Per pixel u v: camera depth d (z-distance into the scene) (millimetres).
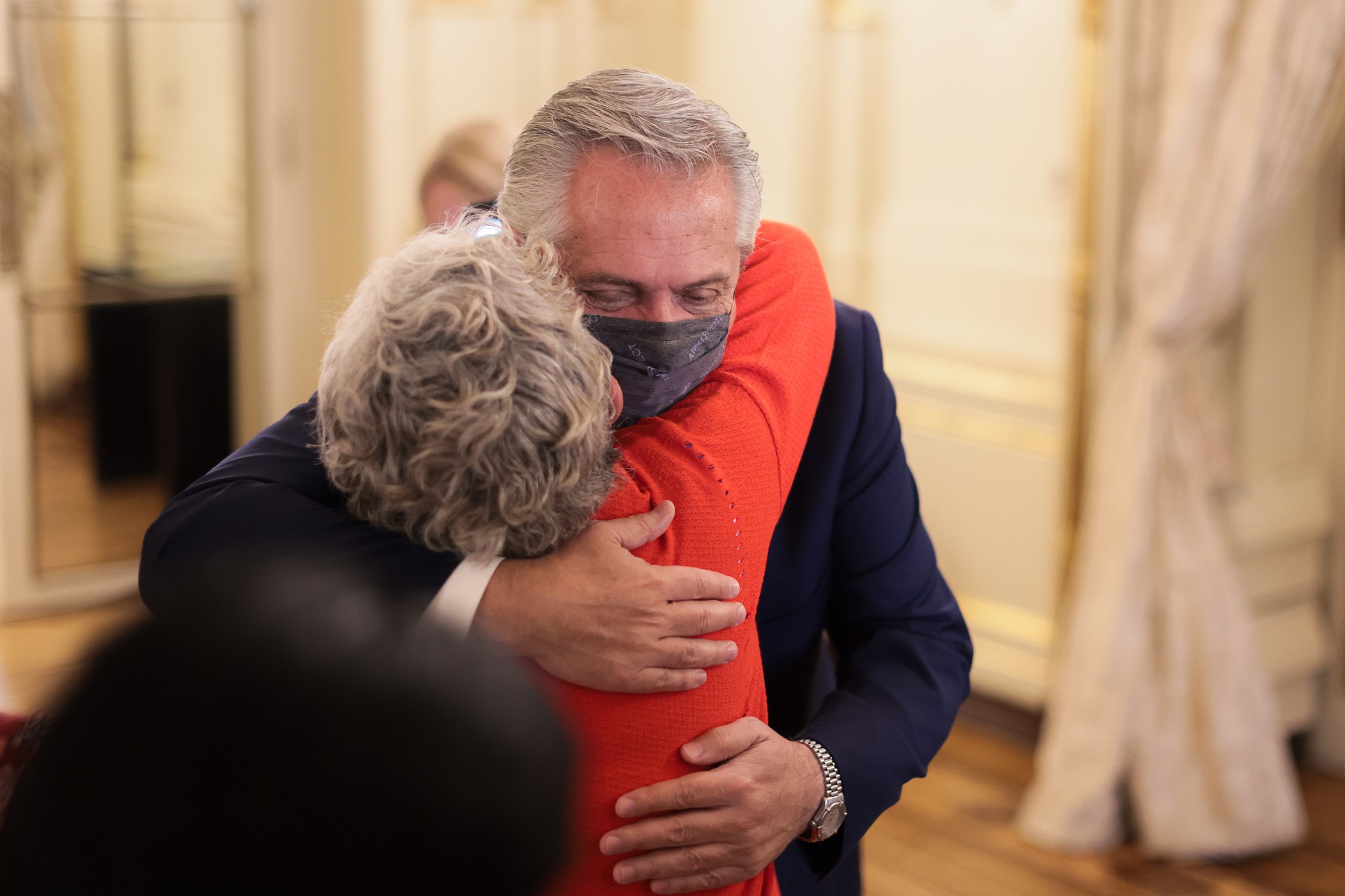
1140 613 2916
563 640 913
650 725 940
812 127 3873
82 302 4211
